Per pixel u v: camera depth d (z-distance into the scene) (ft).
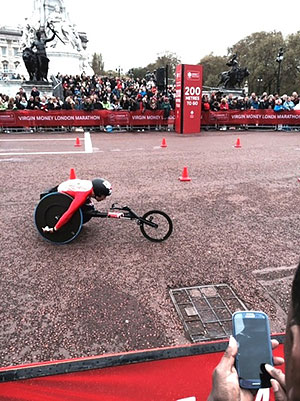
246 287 10.95
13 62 268.82
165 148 38.17
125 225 16.19
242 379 3.58
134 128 55.52
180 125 51.78
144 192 21.43
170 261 12.67
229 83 90.94
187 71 49.47
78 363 5.41
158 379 5.45
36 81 71.67
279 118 56.95
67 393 5.34
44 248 13.69
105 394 5.35
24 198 20.13
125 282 11.23
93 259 12.80
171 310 9.74
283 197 20.65
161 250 13.58
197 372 5.54
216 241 14.42
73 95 71.31
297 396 2.00
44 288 10.84
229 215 17.53
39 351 8.14
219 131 55.67
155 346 8.31
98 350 8.18
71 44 119.34
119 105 59.47
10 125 51.16
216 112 56.44
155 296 10.43
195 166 29.01
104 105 62.54
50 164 29.50
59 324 9.12
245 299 10.28
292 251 13.53
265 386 3.53
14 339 8.55
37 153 34.63
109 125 54.44
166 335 8.70
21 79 99.66
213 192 21.57
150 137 47.62
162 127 56.39
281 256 13.10
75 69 117.08
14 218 16.97
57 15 115.65
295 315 2.11
